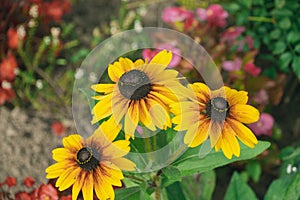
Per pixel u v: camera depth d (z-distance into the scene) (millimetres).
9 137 1433
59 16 1599
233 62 1365
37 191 923
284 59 1331
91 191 603
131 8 1663
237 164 1354
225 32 1404
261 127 1330
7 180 1133
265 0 1447
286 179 958
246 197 965
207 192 1035
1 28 1586
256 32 1438
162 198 724
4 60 1480
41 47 1507
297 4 1378
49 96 1513
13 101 1509
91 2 1696
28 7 1597
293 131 1455
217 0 1526
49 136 1429
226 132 613
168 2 1658
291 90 1501
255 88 1359
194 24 1444
